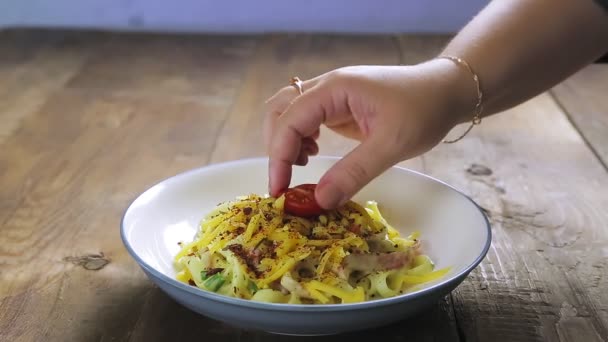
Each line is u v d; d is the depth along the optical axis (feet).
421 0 4.66
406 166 2.64
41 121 3.01
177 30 4.79
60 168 2.62
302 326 1.67
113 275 2.02
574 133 2.91
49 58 3.81
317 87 1.98
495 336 1.81
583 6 2.10
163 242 2.03
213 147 2.79
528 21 2.10
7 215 2.31
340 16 4.73
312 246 1.89
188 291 1.69
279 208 1.98
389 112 1.91
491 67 2.06
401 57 3.81
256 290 1.84
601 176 2.57
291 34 4.25
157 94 3.29
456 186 2.50
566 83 3.39
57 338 1.80
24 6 4.79
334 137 2.88
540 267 2.06
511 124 2.99
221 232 1.96
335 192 1.89
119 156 2.72
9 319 1.86
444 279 1.87
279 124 2.01
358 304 1.64
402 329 1.82
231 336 1.80
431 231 2.09
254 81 3.44
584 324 1.85
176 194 2.15
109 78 3.50
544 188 2.49
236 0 4.71
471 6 4.66
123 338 1.80
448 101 2.00
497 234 2.22
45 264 2.07
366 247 1.94
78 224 2.27
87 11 4.79
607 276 2.02
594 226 2.27
